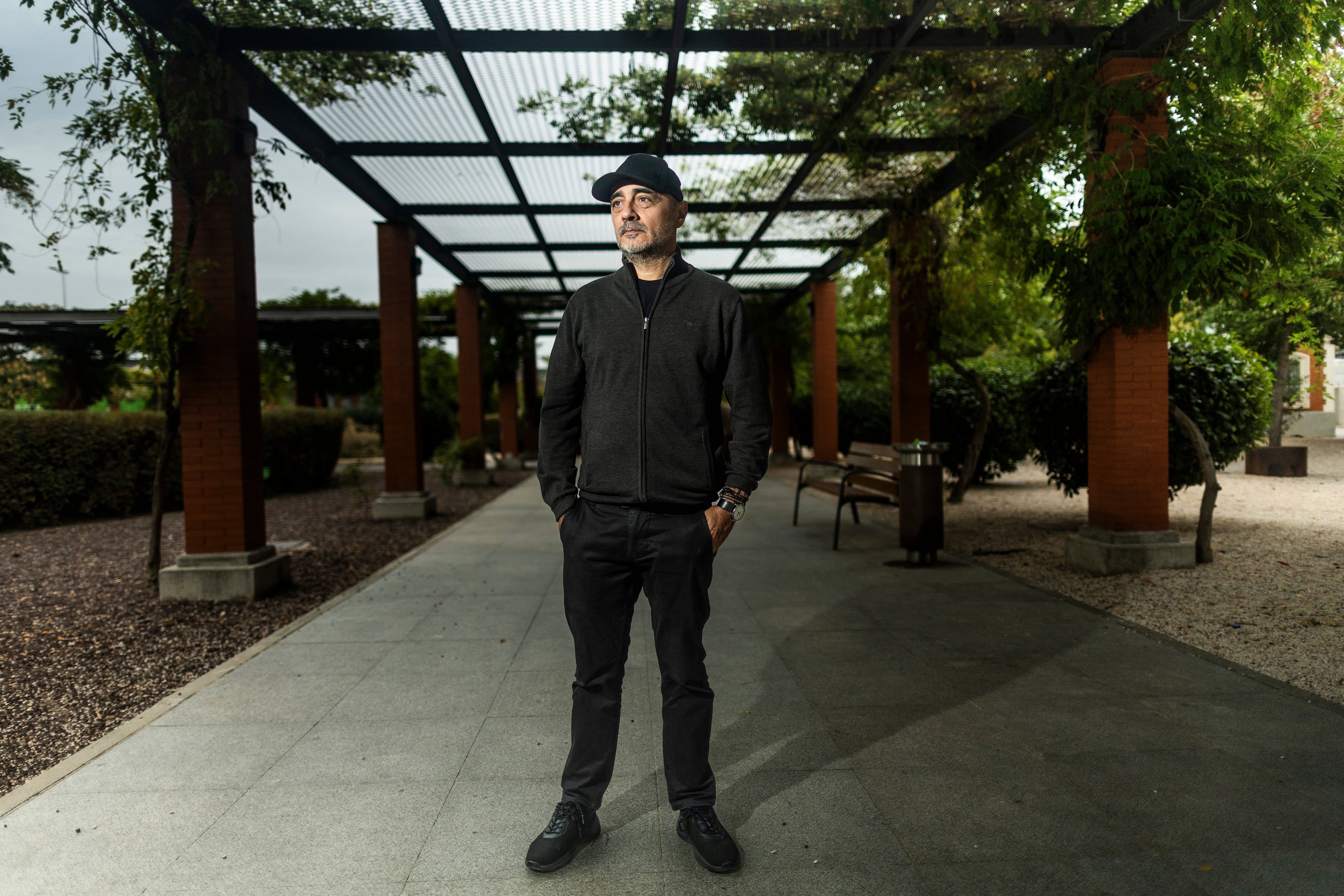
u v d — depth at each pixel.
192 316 4.73
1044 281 6.33
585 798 1.96
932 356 8.47
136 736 2.71
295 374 20.91
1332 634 3.64
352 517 9.41
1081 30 4.89
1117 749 2.48
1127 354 5.03
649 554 1.90
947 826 2.03
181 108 4.63
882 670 3.29
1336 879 1.77
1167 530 5.11
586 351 1.96
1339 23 3.82
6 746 2.76
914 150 6.69
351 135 6.25
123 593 5.19
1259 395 6.34
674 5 4.46
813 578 5.20
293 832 2.06
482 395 12.98
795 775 2.34
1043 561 5.61
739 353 1.91
